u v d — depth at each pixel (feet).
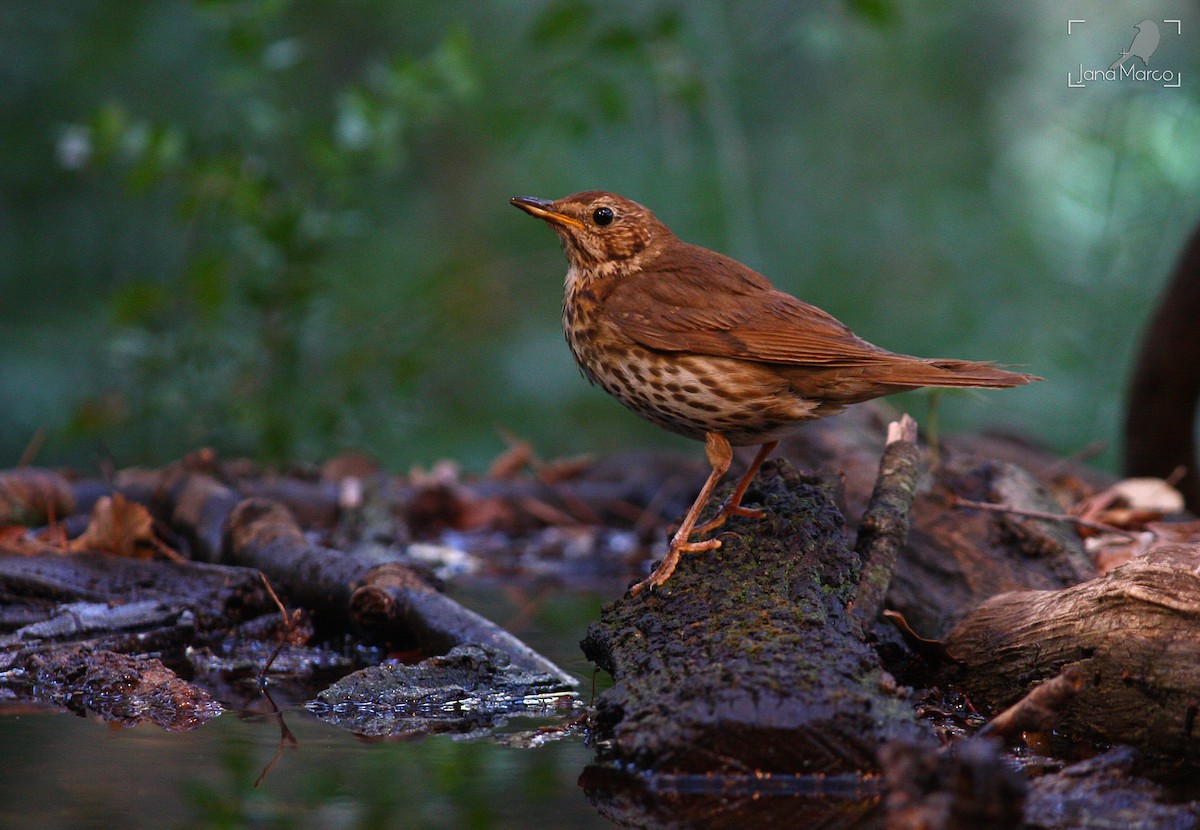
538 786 16.93
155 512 33.04
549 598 31.17
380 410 48.01
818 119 68.80
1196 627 18.12
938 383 21.68
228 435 45.88
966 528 26.23
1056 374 54.65
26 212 61.52
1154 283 49.19
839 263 65.41
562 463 44.29
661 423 24.23
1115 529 27.02
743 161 56.65
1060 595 20.65
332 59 66.90
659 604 20.56
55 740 18.92
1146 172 48.75
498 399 62.64
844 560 21.21
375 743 19.01
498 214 65.26
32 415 56.08
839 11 52.80
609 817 15.69
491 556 37.50
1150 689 18.40
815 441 33.24
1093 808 15.90
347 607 26.30
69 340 58.59
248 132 47.47
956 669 21.95
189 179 43.70
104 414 45.01
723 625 19.16
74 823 15.31
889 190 67.15
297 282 44.16
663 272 24.53
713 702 17.34
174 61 62.59
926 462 29.17
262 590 27.35
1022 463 37.29
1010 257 62.54
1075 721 19.43
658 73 46.68
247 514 30.07
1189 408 39.65
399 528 38.63
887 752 15.05
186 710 20.86
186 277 45.03
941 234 64.75
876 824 15.43
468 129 64.54
